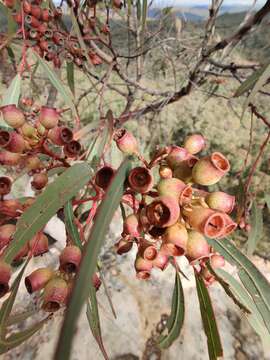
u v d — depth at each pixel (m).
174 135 0.82
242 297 0.13
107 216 0.08
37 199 0.10
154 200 0.10
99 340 0.11
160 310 0.37
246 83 0.18
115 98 0.82
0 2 0.23
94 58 0.29
